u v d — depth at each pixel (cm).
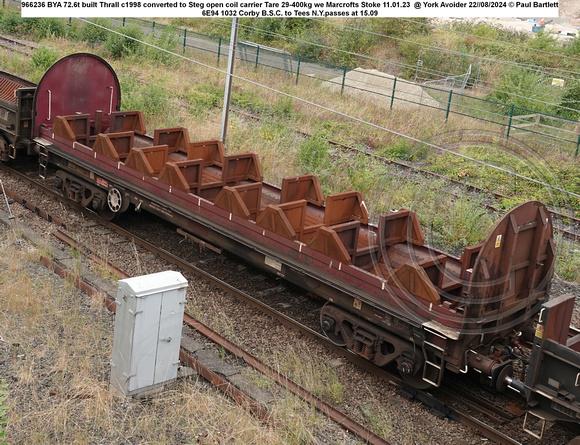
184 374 696
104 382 666
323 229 769
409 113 2059
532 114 2067
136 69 2402
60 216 1123
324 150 1457
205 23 3809
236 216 872
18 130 1195
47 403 625
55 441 578
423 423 677
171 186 958
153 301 628
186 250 1059
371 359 747
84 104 1238
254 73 2508
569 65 3125
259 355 775
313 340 821
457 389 734
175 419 625
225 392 670
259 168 1046
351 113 2014
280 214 814
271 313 869
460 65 3100
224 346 767
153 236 1100
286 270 819
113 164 1051
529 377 597
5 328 741
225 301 900
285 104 2003
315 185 959
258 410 638
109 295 858
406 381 722
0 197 1159
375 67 3241
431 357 687
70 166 1139
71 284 861
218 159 1128
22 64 2131
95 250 1009
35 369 676
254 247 841
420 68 3133
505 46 3356
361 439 628
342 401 702
